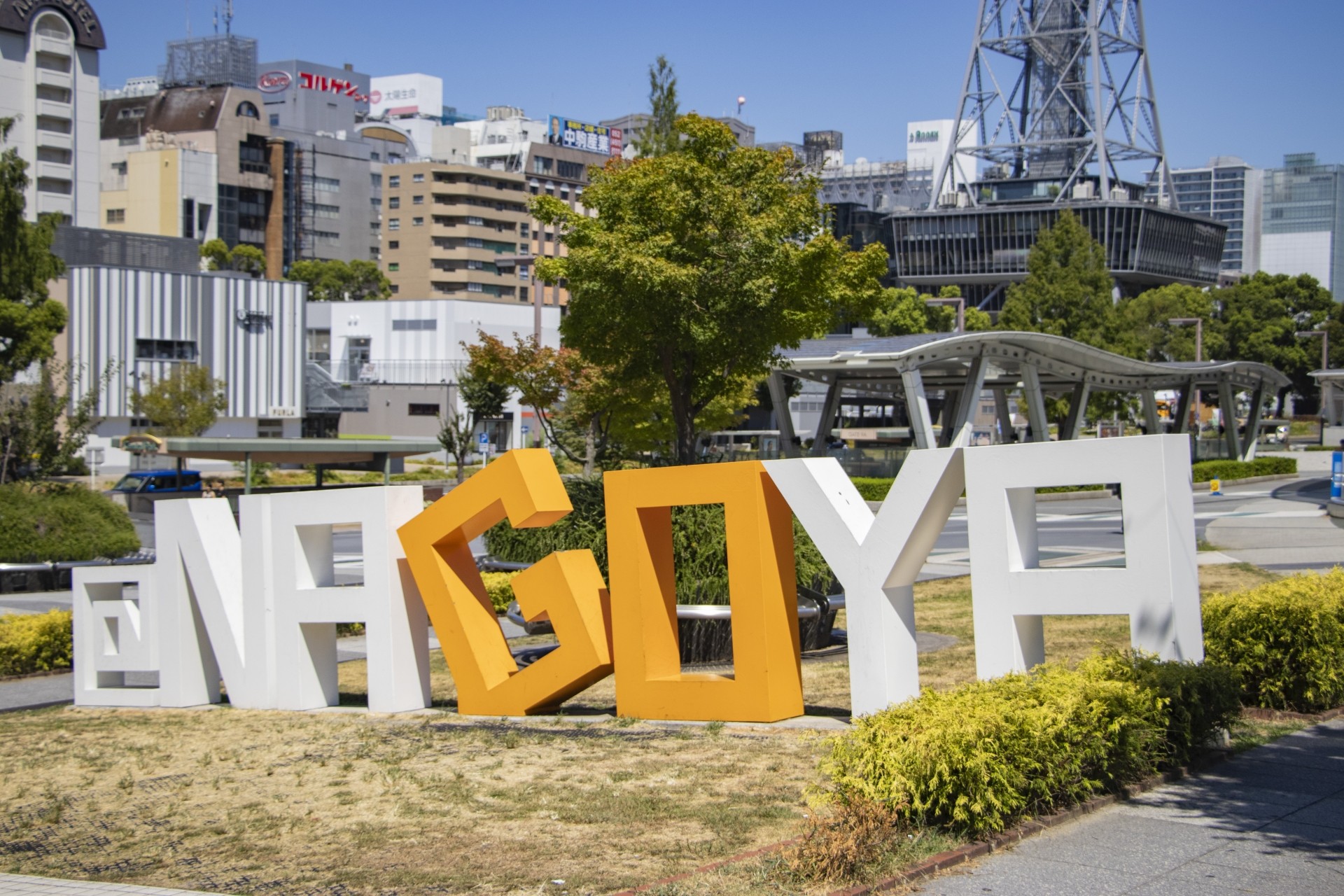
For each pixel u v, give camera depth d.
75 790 9.54
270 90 153.38
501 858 7.03
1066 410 71.00
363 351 87.81
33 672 17.16
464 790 8.62
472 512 11.58
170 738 11.46
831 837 6.49
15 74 99.94
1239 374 63.88
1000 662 9.65
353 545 35.50
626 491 11.04
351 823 7.98
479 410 54.09
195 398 60.00
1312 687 10.73
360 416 83.25
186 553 13.50
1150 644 9.11
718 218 24.47
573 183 143.00
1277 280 115.25
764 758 9.15
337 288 127.12
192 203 122.44
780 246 25.30
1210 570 22.31
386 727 11.37
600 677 11.44
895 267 150.75
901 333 105.88
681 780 8.62
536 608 11.47
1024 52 156.88
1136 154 156.38
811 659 14.94
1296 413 127.12
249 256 121.06
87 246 74.00
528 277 136.88
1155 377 60.94
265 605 12.91
